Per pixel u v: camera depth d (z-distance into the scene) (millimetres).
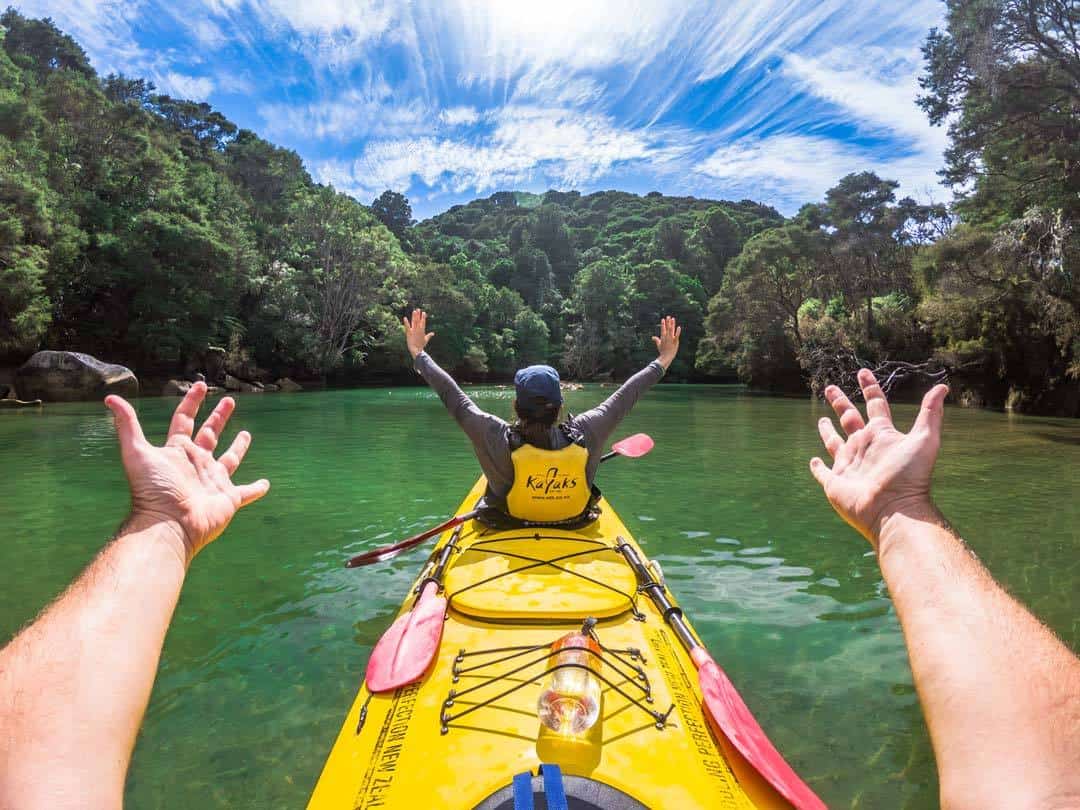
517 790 1299
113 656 681
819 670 3791
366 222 63906
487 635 2510
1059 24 22203
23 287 27328
